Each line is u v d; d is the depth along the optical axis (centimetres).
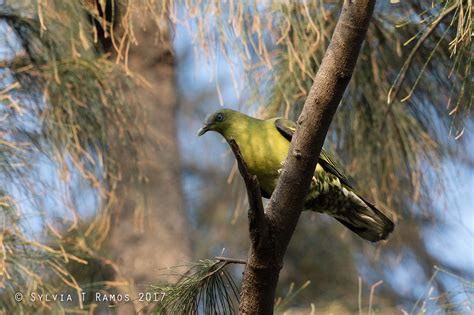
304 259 1320
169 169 1063
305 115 580
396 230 1185
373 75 888
